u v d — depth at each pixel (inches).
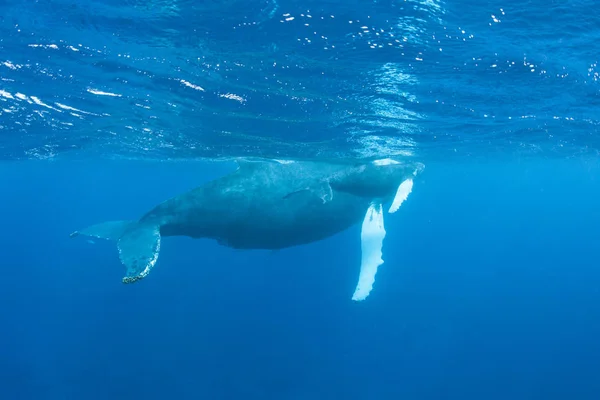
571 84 431.8
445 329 1204.5
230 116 530.0
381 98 466.0
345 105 486.6
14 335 1186.6
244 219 446.6
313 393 906.1
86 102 507.5
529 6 283.9
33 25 315.9
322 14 291.0
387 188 566.3
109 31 323.6
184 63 377.7
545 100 495.5
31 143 842.8
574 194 2984.7
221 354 1022.4
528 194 3102.9
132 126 623.5
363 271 463.5
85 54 365.4
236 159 839.1
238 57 361.1
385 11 289.0
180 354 1028.5
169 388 914.1
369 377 964.0
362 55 353.4
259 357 1016.2
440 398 903.7
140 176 1972.2
